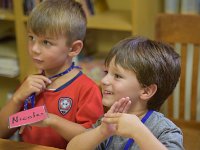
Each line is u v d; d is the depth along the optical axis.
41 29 1.10
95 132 0.89
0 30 2.34
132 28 1.78
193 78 1.55
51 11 1.11
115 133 0.84
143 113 0.96
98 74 1.94
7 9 2.12
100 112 1.14
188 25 1.48
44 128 1.16
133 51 0.92
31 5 1.94
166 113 1.63
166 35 1.51
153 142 0.78
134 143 0.92
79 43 1.18
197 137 1.52
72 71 1.18
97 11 1.99
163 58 0.94
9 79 2.51
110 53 0.95
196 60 1.52
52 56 1.13
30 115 0.92
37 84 1.14
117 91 0.92
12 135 1.28
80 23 1.17
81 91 1.16
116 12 2.05
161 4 2.03
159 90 0.95
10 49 2.21
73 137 1.02
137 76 0.91
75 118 1.15
